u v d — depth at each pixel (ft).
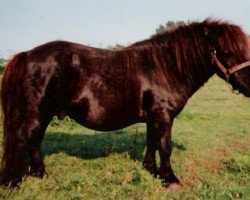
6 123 16.99
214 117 42.19
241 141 31.12
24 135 17.07
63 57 17.54
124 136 30.66
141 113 18.71
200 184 18.69
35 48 17.78
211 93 59.11
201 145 28.91
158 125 18.48
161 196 17.25
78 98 17.87
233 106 49.14
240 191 17.92
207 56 18.88
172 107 18.52
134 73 18.24
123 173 20.38
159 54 18.58
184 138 31.22
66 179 18.79
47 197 16.62
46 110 17.34
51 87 17.22
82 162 22.00
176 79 18.53
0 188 16.65
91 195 17.28
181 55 18.54
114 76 18.06
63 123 35.37
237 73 18.35
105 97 18.01
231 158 23.77
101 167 21.54
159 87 18.31
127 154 23.63
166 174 19.03
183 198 16.98
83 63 17.87
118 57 18.42
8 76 16.93
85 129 34.12
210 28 18.75
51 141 27.78
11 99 16.90
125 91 18.16
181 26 19.07
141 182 18.83
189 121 39.93
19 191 16.87
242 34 18.44
